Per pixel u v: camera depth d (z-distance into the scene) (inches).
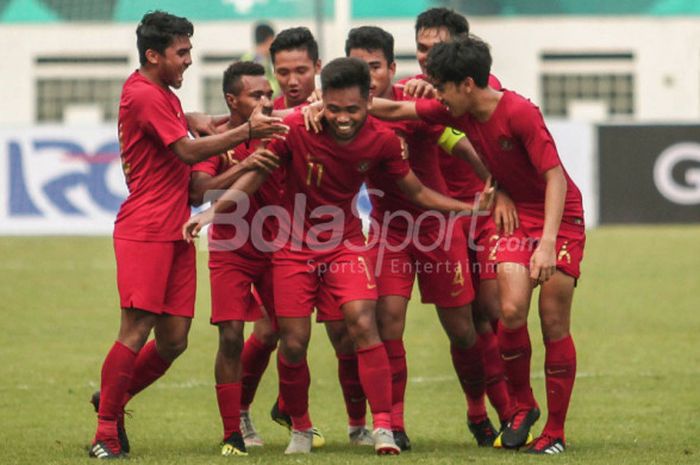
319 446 1091.3
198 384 1449.3
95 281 2306.8
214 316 1046.4
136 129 994.1
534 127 983.6
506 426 1061.8
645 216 3115.2
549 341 1016.9
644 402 1309.1
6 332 1807.3
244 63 1091.3
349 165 1001.5
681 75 4429.1
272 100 1102.4
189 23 1011.3
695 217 3120.1
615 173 3110.2
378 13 4227.4
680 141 3105.3
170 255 1005.2
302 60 1095.6
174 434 1163.3
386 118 1042.1
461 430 1186.6
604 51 4429.1
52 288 2224.4
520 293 1011.9
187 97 4318.4
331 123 978.1
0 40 4463.6
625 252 2687.0
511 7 4453.7
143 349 1057.5
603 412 1251.8
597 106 4330.7
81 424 1199.6
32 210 2945.4
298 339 1027.9
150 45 999.6
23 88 4468.5
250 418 1158.3
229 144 984.9
